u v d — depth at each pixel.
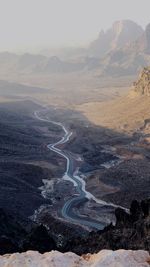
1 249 107.19
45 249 110.25
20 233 138.88
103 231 112.31
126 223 104.69
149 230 89.62
